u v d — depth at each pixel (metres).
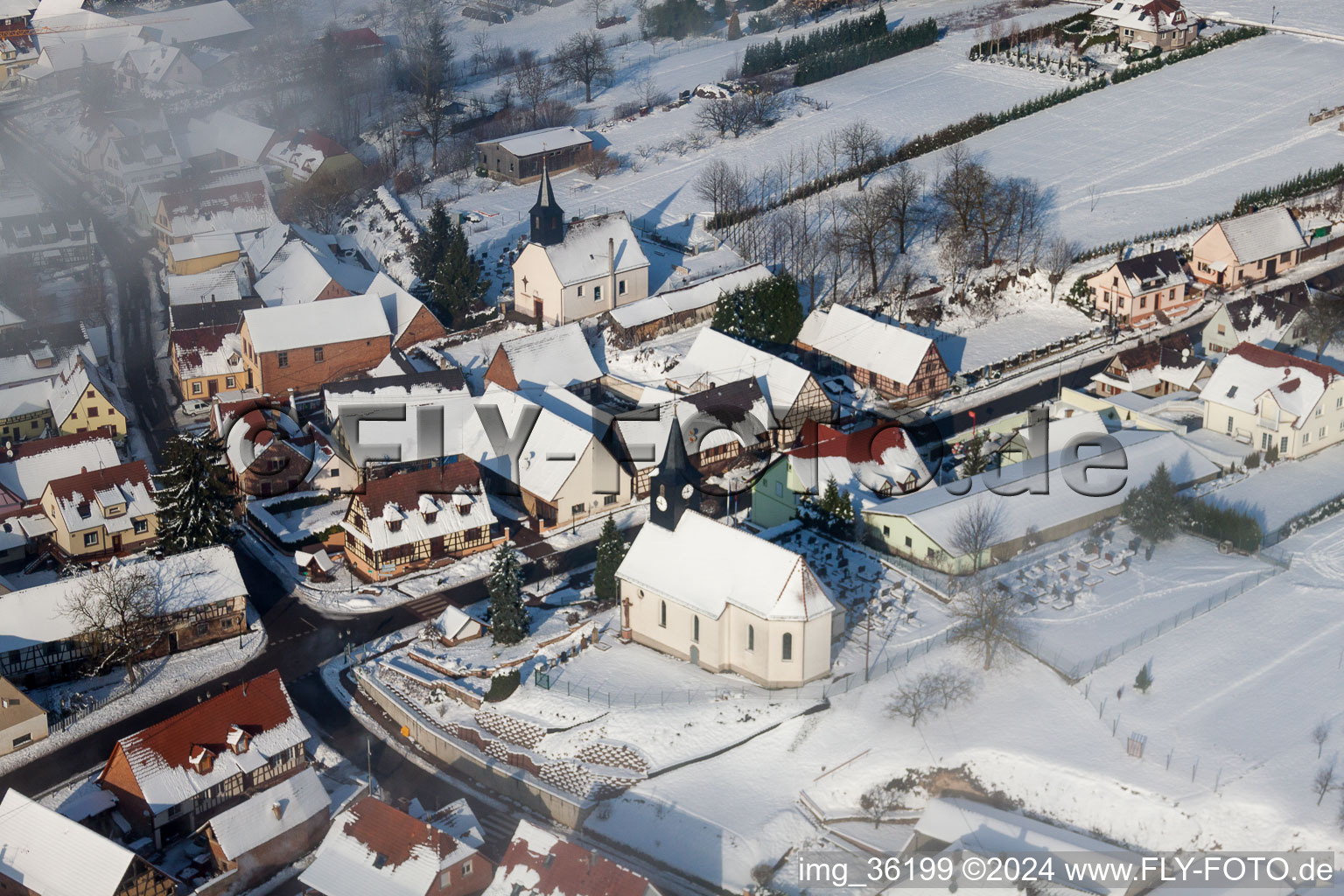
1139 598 135.62
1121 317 196.75
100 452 168.12
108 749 127.75
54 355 193.50
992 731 120.06
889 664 128.62
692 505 137.25
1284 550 142.88
